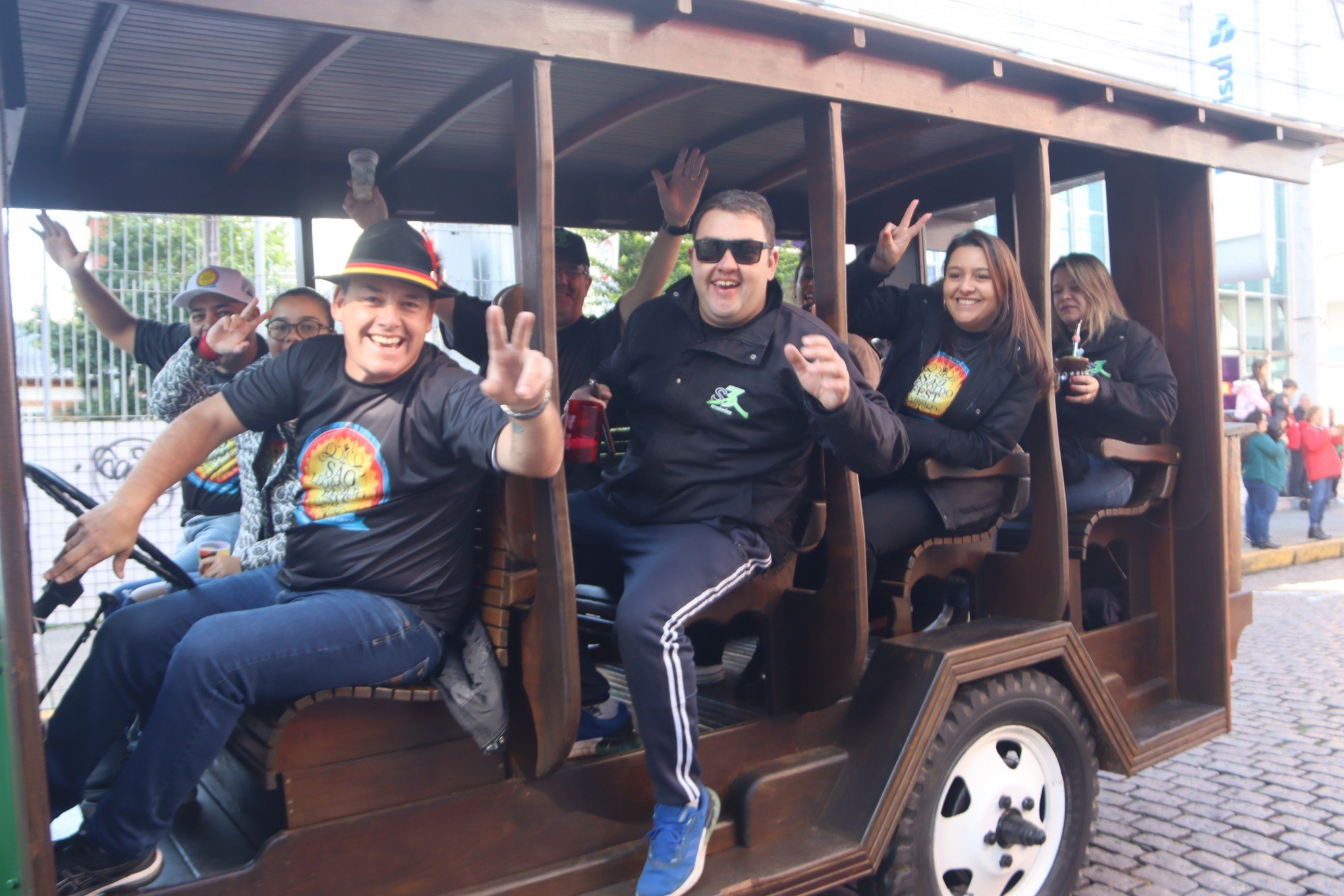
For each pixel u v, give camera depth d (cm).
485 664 217
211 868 211
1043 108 309
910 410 324
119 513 211
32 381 705
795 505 270
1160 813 387
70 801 212
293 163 357
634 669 229
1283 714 513
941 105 283
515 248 400
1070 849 303
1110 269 396
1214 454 369
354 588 217
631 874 234
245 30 237
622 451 347
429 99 291
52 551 718
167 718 189
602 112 307
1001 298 306
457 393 217
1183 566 377
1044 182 310
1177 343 377
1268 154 388
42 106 285
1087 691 306
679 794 227
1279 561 1023
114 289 648
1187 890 322
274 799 205
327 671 200
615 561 276
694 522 259
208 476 365
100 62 250
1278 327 1564
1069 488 364
